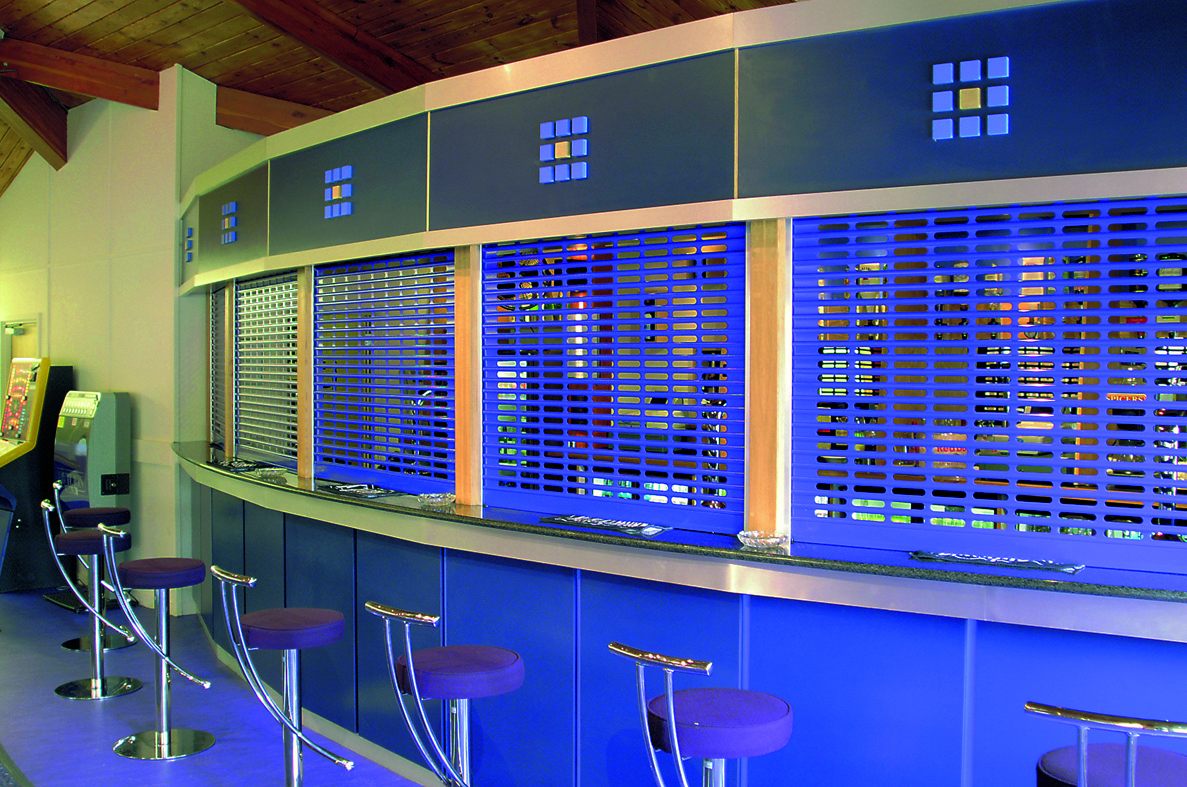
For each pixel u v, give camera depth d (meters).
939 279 2.32
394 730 3.33
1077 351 2.17
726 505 2.63
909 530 2.33
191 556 5.65
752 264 2.49
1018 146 2.14
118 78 5.73
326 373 3.97
